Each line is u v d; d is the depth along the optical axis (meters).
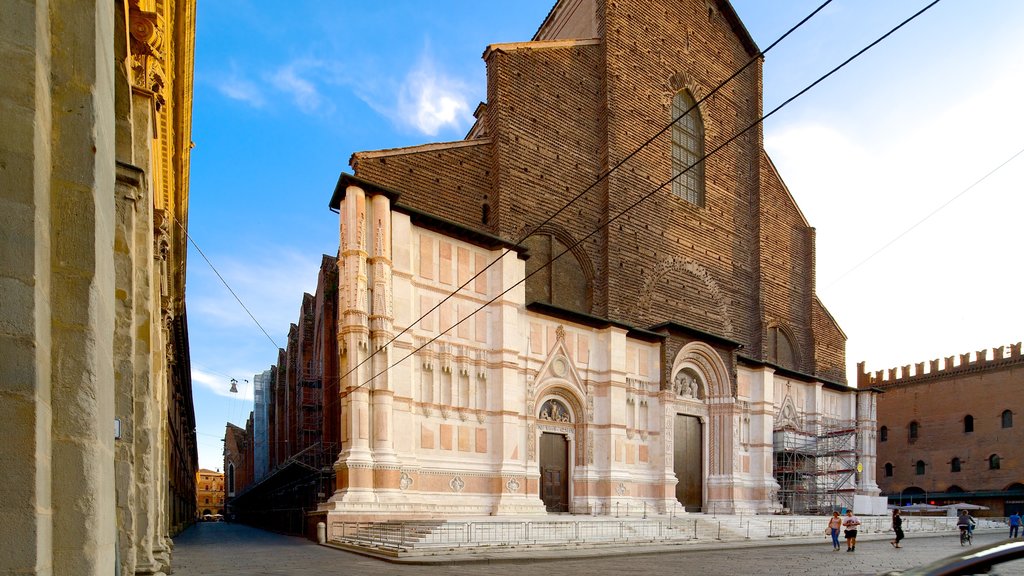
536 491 34.69
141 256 13.35
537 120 39.91
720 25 54.31
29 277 4.44
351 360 29.14
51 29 5.13
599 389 39.31
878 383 75.75
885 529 45.09
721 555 25.48
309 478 39.50
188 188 26.78
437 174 35.03
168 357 30.25
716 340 45.25
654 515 38.38
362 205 30.75
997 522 55.03
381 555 21.50
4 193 4.42
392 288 31.11
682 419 44.78
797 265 57.38
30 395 4.38
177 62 17.69
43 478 4.55
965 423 66.69
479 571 18.44
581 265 41.22
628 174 43.78
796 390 53.66
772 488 47.19
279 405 71.44
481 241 35.47
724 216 51.47
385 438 29.03
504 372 34.34
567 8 49.59
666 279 45.19
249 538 36.47
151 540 12.95
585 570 19.11
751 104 56.16
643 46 46.81
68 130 5.13
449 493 31.69
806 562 22.78
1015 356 63.09
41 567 4.41
